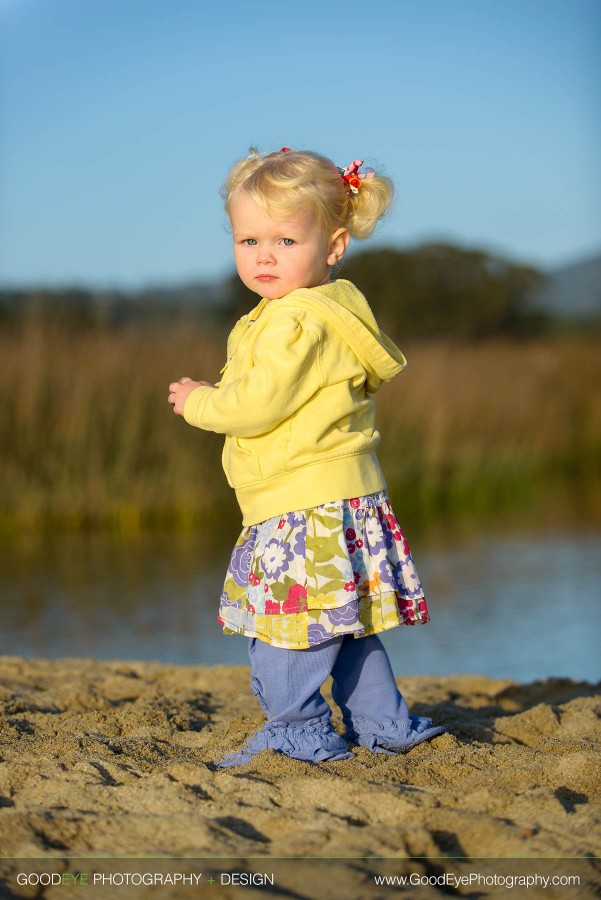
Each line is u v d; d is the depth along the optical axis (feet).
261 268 10.15
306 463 9.74
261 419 9.59
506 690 15.43
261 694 10.04
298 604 9.53
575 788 9.05
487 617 24.41
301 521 9.68
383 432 51.26
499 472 53.83
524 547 35.35
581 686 15.62
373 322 10.50
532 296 122.11
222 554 34.17
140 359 44.60
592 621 23.67
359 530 9.84
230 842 7.59
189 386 10.41
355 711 10.39
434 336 111.45
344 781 8.70
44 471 40.88
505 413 59.31
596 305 138.00
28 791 8.82
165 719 12.27
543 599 26.32
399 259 115.75
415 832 7.72
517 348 70.69
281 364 9.50
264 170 10.02
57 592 28.02
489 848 7.72
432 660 20.58
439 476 51.34
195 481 42.19
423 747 10.35
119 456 41.57
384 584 9.84
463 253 116.88
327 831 7.77
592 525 40.24
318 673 9.77
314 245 10.19
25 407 41.06
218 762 9.94
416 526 42.55
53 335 44.42
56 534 38.88
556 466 61.46
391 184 10.79
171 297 68.23
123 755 10.05
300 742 9.70
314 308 9.91
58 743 10.43
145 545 36.29
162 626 23.88
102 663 17.01
